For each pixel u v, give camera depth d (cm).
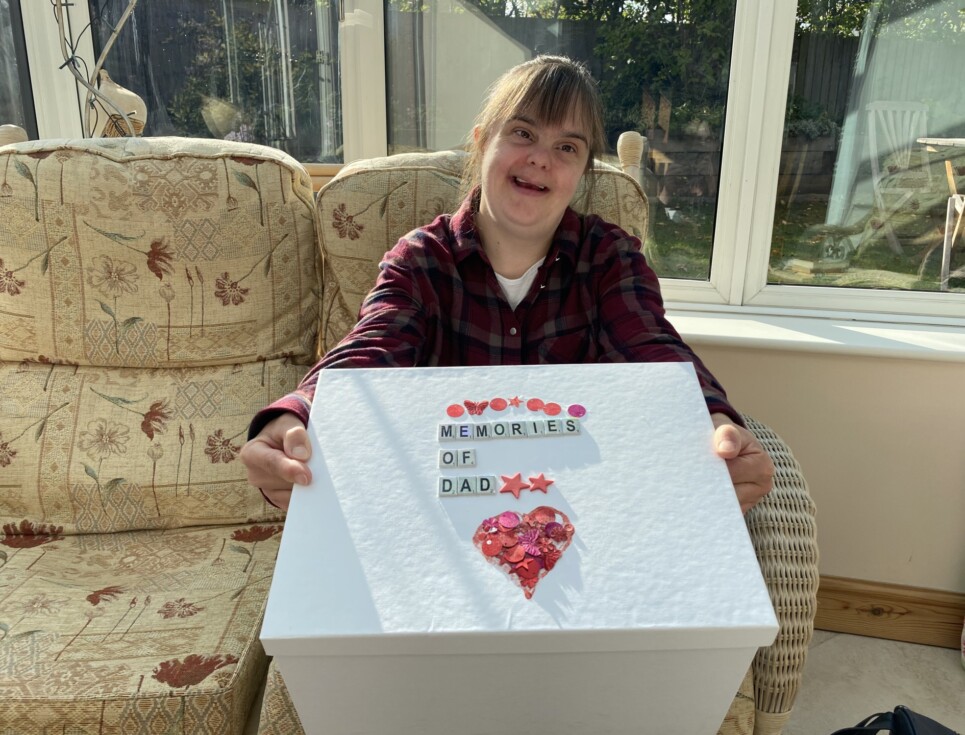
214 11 166
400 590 62
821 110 151
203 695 85
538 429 76
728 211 159
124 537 121
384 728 68
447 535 66
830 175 155
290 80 170
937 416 140
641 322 107
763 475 82
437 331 112
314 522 67
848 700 138
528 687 64
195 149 125
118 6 168
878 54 146
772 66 147
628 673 63
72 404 126
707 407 81
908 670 146
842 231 158
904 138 150
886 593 152
